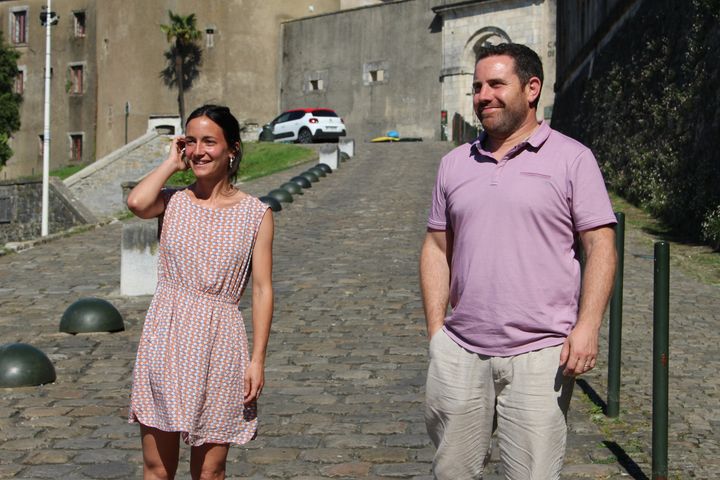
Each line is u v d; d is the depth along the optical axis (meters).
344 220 18.16
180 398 3.87
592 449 5.68
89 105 55.53
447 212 3.88
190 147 3.99
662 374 4.97
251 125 50.84
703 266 12.83
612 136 22.58
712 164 14.91
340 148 33.00
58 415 6.61
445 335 3.79
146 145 41.75
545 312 3.60
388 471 5.41
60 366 8.10
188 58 51.78
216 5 51.59
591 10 28.22
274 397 6.98
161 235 4.04
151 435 3.95
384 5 49.06
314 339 8.93
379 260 13.63
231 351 3.99
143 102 52.28
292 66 52.75
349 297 11.01
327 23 51.16
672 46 18.25
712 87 15.28
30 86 57.97
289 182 23.05
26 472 5.46
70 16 56.25
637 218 17.53
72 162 56.28
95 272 13.72
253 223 4.02
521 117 3.71
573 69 31.17
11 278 13.28
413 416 6.47
